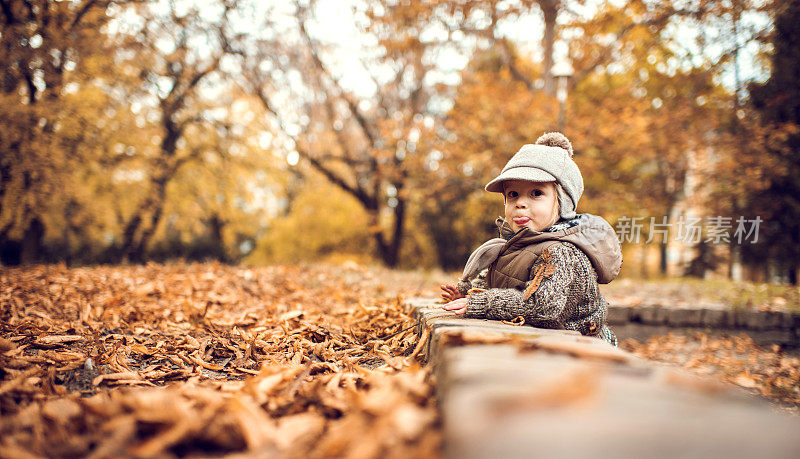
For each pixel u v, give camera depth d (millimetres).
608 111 14766
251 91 17828
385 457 1090
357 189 20781
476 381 1082
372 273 6910
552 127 13758
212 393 1721
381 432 1160
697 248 16938
